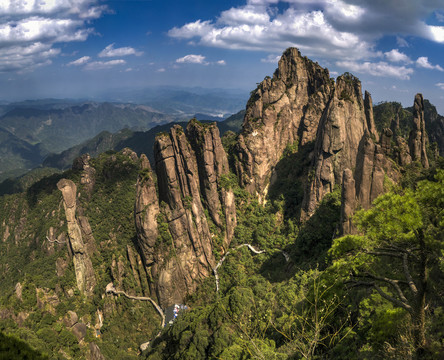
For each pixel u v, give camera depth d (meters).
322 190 107.88
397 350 19.27
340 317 30.84
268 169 137.50
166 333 85.12
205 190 121.25
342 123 104.94
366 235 22.23
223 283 107.00
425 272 18.09
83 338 71.00
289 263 95.25
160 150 108.88
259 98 139.12
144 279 109.12
